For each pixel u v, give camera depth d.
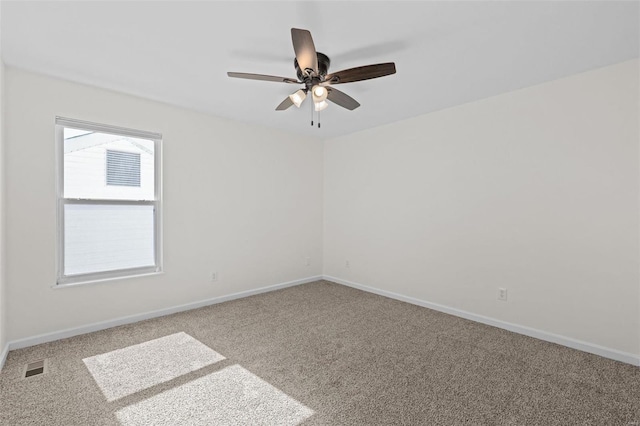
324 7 1.71
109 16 1.81
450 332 2.91
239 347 2.58
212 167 3.69
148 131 3.19
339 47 2.12
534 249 2.81
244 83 2.78
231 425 1.66
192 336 2.79
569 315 2.62
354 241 4.54
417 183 3.74
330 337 2.79
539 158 2.77
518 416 1.74
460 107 3.33
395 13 1.76
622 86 2.35
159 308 3.31
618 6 1.69
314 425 1.66
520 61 2.33
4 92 2.41
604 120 2.43
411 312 3.48
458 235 3.36
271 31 1.96
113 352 2.47
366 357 2.42
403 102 3.24
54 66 2.45
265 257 4.26
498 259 3.05
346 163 4.63
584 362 2.35
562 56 2.26
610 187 2.41
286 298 3.98
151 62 2.38
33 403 1.82
